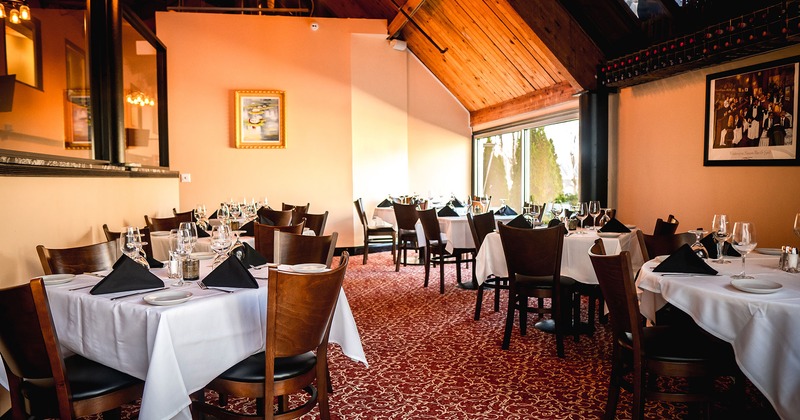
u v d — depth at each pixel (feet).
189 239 8.78
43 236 11.19
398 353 13.28
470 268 26.13
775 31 13.55
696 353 7.92
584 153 21.25
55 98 26.37
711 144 17.03
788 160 14.47
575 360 12.69
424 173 33.12
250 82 29.01
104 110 16.53
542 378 11.55
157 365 6.66
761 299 7.18
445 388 11.03
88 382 7.09
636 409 8.07
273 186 29.35
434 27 27.53
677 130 18.48
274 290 7.12
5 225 9.80
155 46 23.13
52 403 6.81
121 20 16.74
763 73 15.19
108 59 16.47
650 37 19.21
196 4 34.12
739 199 16.15
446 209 23.31
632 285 7.95
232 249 9.72
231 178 28.91
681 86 18.28
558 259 12.95
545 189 27.48
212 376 7.39
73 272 10.18
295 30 29.43
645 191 20.08
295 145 29.53
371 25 30.14
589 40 20.85
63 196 12.12
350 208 30.30
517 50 24.09
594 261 8.68
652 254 11.60
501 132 30.53
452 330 15.30
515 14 20.27
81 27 26.61
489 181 32.81
